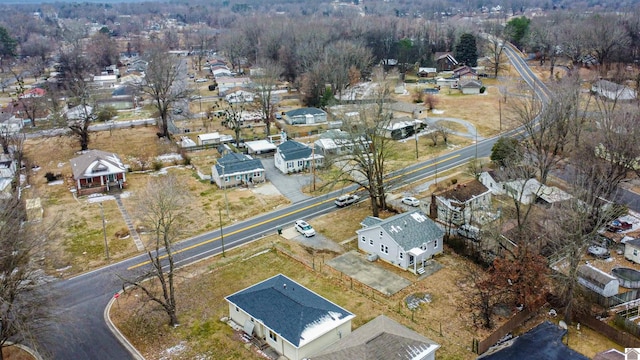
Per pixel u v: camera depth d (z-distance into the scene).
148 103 129.62
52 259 51.31
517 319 42.28
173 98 102.19
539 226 53.19
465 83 130.62
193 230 61.09
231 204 68.38
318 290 48.03
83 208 67.38
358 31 182.75
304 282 49.47
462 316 43.97
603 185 54.47
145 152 90.81
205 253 55.56
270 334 40.22
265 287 43.97
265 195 71.38
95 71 175.25
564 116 72.25
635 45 148.75
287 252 54.72
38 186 75.12
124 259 54.47
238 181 74.94
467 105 118.06
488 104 118.00
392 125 92.44
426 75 154.38
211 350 40.16
